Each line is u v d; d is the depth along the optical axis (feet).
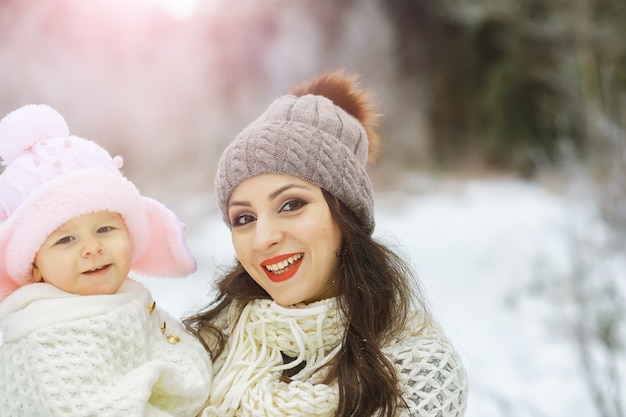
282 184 4.20
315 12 49.57
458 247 23.89
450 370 4.17
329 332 4.31
